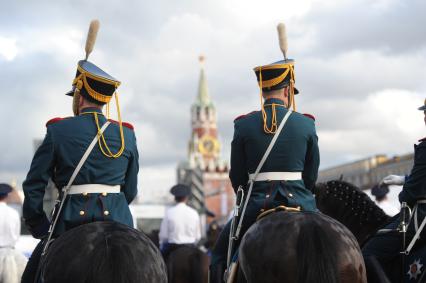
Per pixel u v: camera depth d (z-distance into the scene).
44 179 6.06
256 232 5.65
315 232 5.29
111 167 6.18
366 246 7.13
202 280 13.09
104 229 5.48
